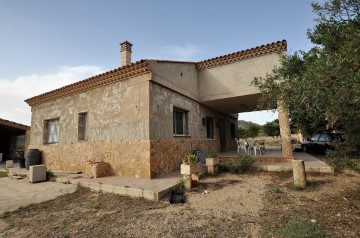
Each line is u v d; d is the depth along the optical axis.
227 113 14.46
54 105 10.12
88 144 8.32
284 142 8.54
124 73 7.39
